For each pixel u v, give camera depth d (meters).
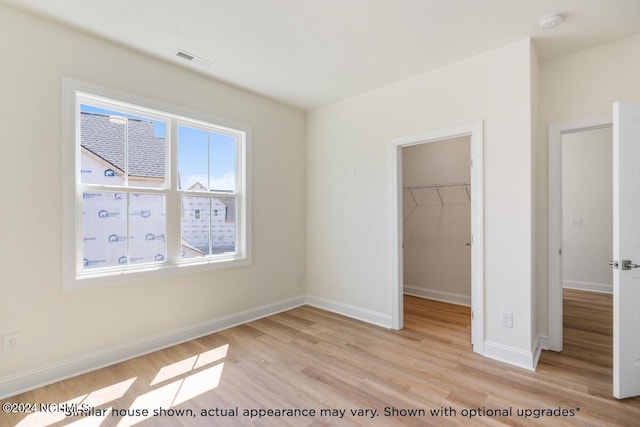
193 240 3.13
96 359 2.44
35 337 2.17
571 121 2.70
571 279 5.00
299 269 4.16
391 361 2.56
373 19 2.21
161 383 2.23
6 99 2.07
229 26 2.29
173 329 2.91
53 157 2.25
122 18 2.20
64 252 2.29
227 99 3.33
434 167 4.51
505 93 2.57
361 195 3.61
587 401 2.00
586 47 2.60
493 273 2.63
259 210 3.68
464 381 2.25
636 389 2.05
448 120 2.90
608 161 4.71
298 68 2.97
